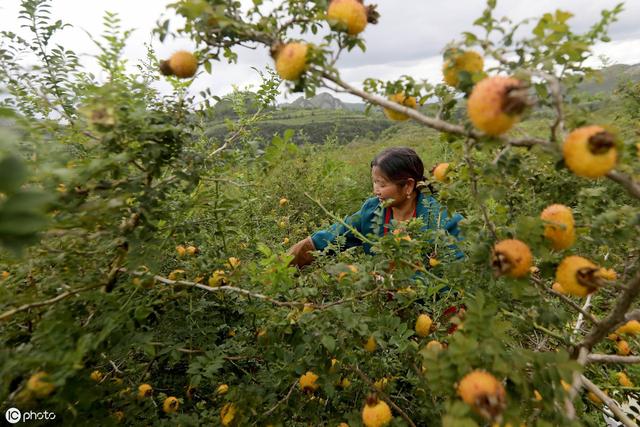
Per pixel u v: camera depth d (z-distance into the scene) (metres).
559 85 1.10
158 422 1.77
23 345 1.32
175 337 2.02
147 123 1.43
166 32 1.45
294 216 4.30
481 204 1.34
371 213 2.95
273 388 1.84
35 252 1.56
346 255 2.15
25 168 0.68
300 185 4.24
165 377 2.26
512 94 0.98
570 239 1.27
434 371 1.12
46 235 1.25
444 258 2.01
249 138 2.61
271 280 1.75
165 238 1.77
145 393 1.95
